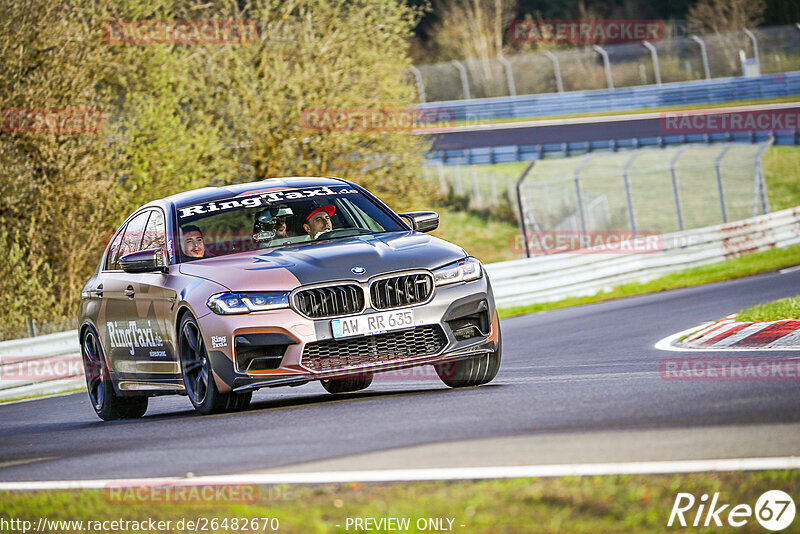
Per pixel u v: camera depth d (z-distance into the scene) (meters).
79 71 83.00
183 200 29.30
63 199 81.31
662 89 174.50
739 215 131.25
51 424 32.00
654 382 23.27
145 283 27.86
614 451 15.48
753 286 58.91
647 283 71.94
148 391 28.67
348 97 95.12
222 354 24.23
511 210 147.88
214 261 26.45
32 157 81.12
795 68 183.62
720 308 47.84
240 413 25.08
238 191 29.22
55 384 47.94
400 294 24.33
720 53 195.12
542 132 168.00
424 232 28.92
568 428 17.70
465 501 13.37
